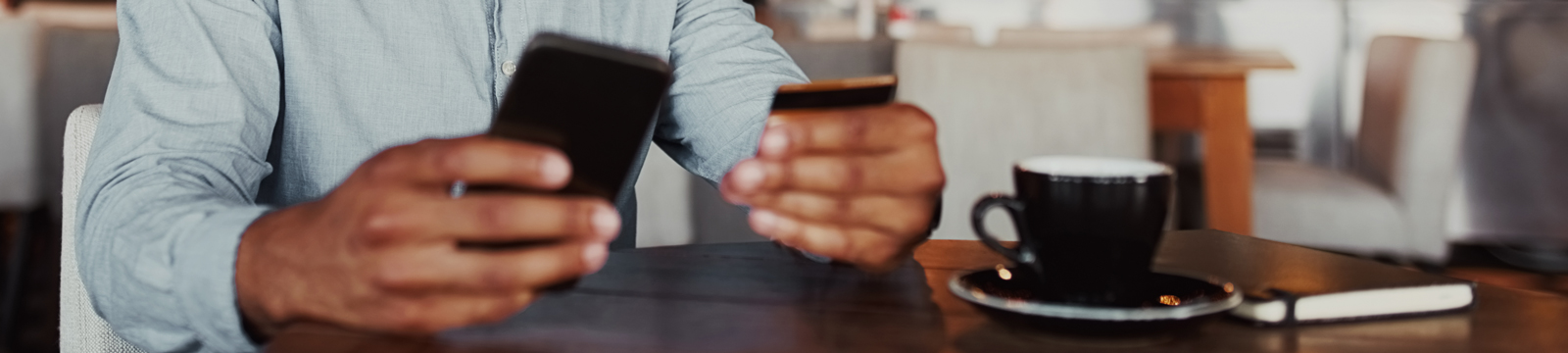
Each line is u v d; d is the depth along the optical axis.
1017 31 2.88
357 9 0.93
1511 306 0.63
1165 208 0.57
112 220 0.62
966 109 2.02
